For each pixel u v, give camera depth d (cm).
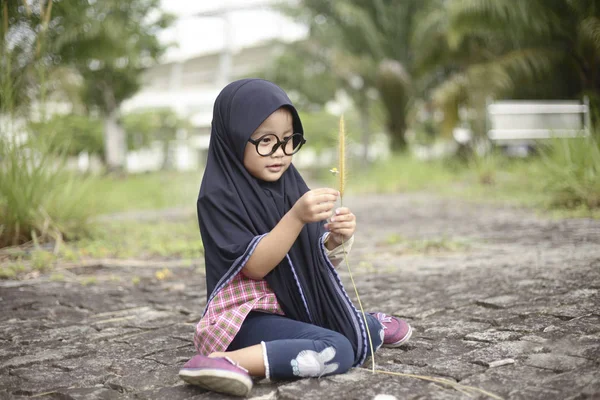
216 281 269
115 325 386
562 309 360
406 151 2038
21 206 695
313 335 257
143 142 3581
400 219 969
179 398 250
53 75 1052
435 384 249
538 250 587
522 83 1510
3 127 704
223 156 275
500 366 268
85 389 267
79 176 854
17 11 740
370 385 249
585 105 1159
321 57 2352
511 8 1219
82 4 988
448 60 1773
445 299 411
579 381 243
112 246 726
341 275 526
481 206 1069
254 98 266
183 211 1289
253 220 267
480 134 1612
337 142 277
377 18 2133
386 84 2005
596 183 881
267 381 261
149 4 1872
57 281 541
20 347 342
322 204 248
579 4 1124
